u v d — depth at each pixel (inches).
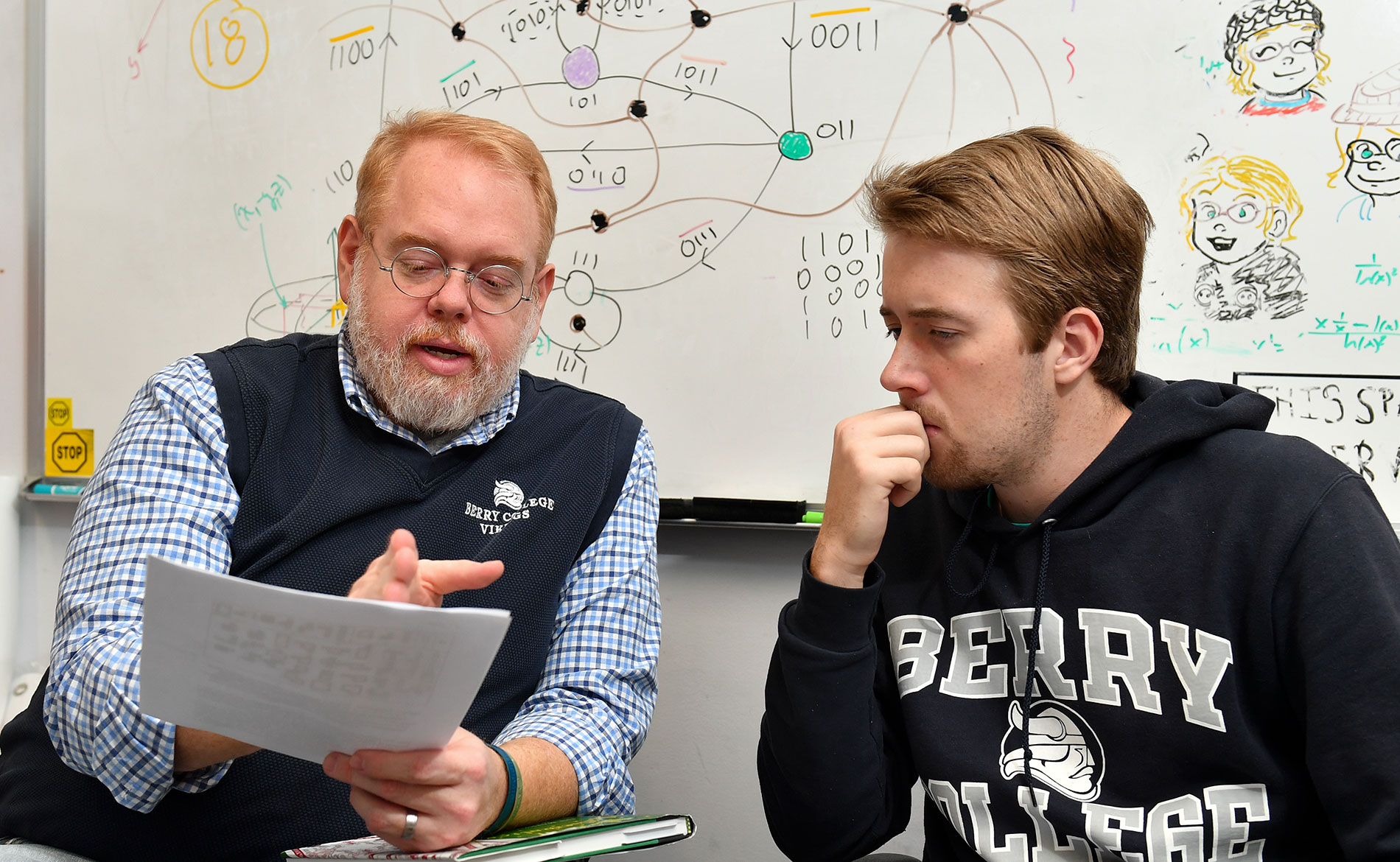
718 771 58.2
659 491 57.9
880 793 35.9
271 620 22.5
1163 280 50.4
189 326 64.1
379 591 25.3
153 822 34.4
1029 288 31.2
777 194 55.5
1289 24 48.1
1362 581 28.3
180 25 64.1
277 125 62.9
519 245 40.6
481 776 28.7
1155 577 31.9
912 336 33.1
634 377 58.1
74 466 64.9
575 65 58.4
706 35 56.2
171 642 23.8
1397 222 47.3
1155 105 50.0
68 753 33.1
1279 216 48.7
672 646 58.7
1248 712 30.6
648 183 57.5
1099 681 32.3
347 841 32.4
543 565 40.7
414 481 40.2
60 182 65.1
